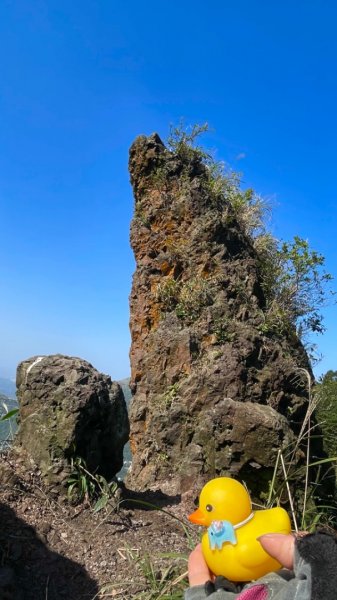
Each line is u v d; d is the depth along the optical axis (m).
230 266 8.94
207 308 8.32
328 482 7.24
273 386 7.43
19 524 4.71
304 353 9.18
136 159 10.07
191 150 10.06
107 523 5.09
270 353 7.83
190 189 9.45
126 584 4.26
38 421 5.50
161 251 9.30
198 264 8.95
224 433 6.33
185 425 7.38
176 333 8.16
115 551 4.70
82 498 5.27
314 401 6.09
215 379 7.32
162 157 9.88
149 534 5.09
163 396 7.86
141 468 7.70
